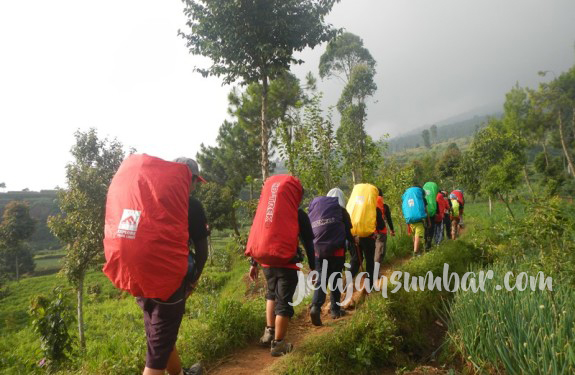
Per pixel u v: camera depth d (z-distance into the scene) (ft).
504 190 45.09
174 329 9.51
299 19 36.04
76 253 45.47
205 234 9.98
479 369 12.07
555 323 11.41
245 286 45.98
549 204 18.19
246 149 108.58
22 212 160.45
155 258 8.54
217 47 36.19
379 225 20.81
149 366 9.25
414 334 15.19
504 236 20.16
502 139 49.90
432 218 30.96
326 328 16.40
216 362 13.62
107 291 94.12
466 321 13.93
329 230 16.29
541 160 152.25
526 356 10.64
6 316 80.02
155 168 9.26
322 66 142.41
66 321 26.23
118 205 8.93
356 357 12.48
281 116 68.08
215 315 15.57
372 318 14.02
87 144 48.32
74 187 47.29
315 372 11.39
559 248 17.39
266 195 13.76
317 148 35.09
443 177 132.46
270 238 12.94
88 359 18.58
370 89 127.65
